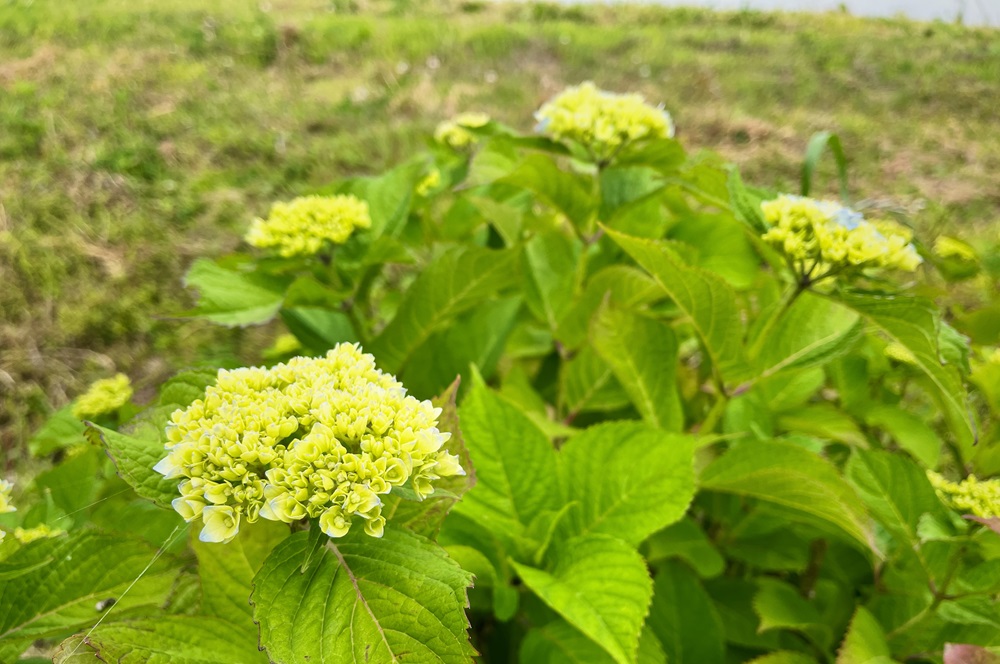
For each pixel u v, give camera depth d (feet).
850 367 1.69
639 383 1.50
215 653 0.89
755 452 1.21
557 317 1.97
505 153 1.87
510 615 1.26
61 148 4.30
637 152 1.67
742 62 6.57
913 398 2.32
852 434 1.47
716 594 1.57
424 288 1.60
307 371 0.90
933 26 7.96
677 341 1.46
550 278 1.98
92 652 0.83
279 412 0.81
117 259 3.40
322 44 6.46
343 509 0.74
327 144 4.56
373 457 0.79
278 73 5.92
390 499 0.91
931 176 4.45
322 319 1.78
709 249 2.01
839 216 1.24
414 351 1.73
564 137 1.68
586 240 1.81
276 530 0.98
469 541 1.36
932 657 1.28
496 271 1.58
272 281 1.60
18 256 3.34
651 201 1.97
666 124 1.70
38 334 2.99
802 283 1.29
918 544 1.22
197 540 0.95
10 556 0.94
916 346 1.17
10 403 2.67
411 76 5.82
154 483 0.82
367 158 4.38
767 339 1.37
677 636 1.41
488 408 1.31
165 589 1.04
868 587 1.50
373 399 0.83
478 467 1.32
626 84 5.88
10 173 4.01
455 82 5.74
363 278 1.67
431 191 2.28
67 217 3.69
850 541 1.37
